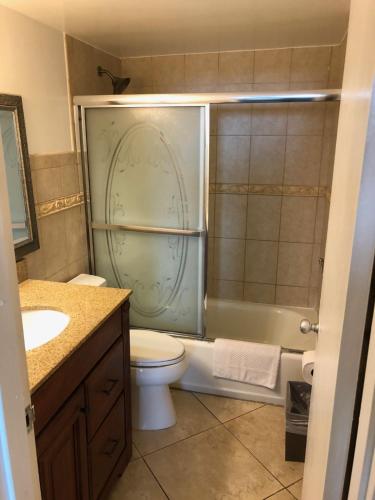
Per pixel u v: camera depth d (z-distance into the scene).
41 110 2.06
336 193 1.08
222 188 3.03
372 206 0.69
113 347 1.64
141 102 2.21
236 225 3.08
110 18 1.97
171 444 2.09
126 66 2.97
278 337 3.04
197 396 2.48
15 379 0.72
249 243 3.09
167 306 2.57
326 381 0.98
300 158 2.84
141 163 2.36
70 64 2.29
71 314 1.53
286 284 3.11
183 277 2.49
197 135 2.22
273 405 2.40
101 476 1.58
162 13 1.91
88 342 1.41
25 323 1.60
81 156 2.40
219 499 1.77
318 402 1.14
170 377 2.08
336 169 1.12
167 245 2.46
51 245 2.20
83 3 1.74
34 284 1.87
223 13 1.92
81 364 1.36
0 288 0.66
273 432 2.18
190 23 2.09
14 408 0.72
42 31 2.04
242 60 2.77
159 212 2.41
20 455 0.74
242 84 2.81
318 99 2.06
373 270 0.71
